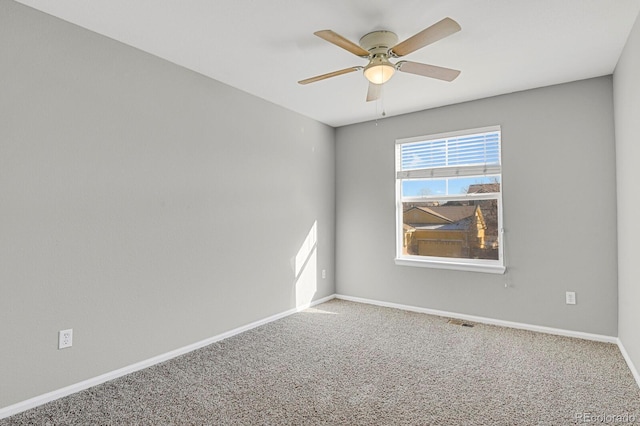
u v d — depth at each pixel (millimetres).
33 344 2072
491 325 3586
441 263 3889
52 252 2152
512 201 3514
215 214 3164
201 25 2293
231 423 1908
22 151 2035
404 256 4277
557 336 3240
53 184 2160
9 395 1980
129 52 2559
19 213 2023
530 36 2422
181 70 2906
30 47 2070
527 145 3434
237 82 3256
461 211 3895
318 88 3398
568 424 1878
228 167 3293
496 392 2227
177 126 2869
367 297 4492
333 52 2678
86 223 2309
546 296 3338
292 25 2295
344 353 2877
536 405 2068
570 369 2545
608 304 3062
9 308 1985
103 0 2012
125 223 2516
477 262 3785
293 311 4039
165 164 2775
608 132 3066
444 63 2840
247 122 3498
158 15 2172
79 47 2287
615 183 3031
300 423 1907
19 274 2021
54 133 2166
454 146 3898
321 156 4547
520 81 3213
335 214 4777
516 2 2041
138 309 2584
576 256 3199
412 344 3066
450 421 1915
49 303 2139
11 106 1996
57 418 1953
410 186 4238
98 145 2373
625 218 2662
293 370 2562
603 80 3096
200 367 2619
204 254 3061
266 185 3711
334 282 4777
